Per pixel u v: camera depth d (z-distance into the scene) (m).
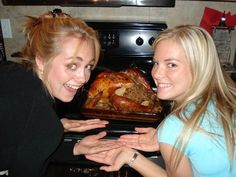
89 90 1.29
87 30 0.87
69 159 1.16
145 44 1.53
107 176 1.26
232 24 1.63
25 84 0.86
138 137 1.11
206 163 0.83
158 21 1.66
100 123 1.15
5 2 1.46
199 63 0.84
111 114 1.18
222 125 0.82
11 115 0.82
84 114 1.20
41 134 0.88
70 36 0.84
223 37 1.63
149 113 1.16
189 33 0.84
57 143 0.91
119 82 1.27
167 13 1.66
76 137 1.15
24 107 0.84
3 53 1.73
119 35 1.52
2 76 0.85
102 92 1.26
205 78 0.86
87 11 1.67
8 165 0.88
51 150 0.90
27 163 0.89
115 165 1.03
